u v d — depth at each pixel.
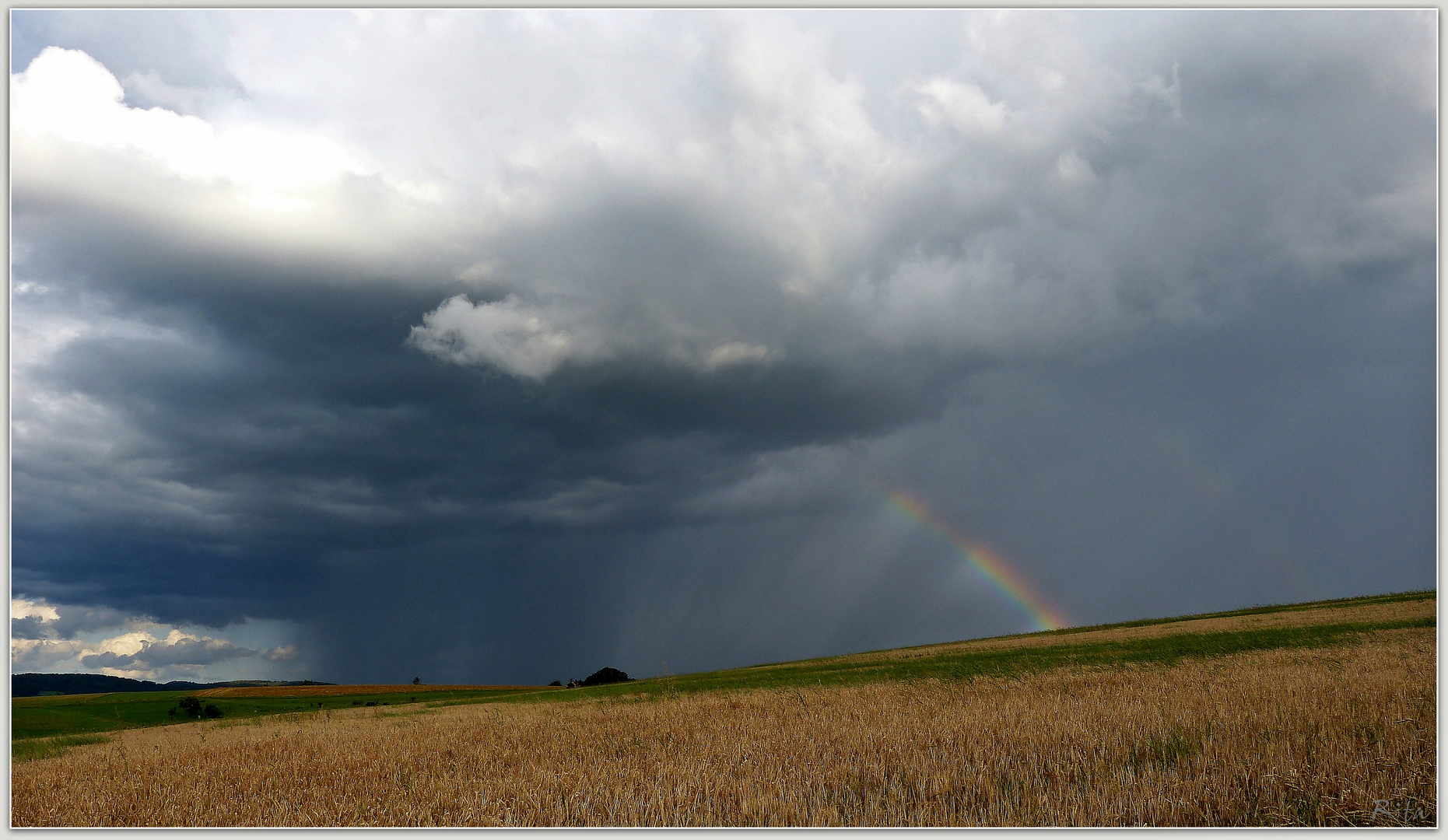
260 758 21.61
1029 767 13.05
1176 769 12.07
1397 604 68.19
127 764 21.88
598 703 40.38
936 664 54.62
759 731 20.09
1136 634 67.50
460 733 25.77
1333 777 10.77
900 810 10.98
